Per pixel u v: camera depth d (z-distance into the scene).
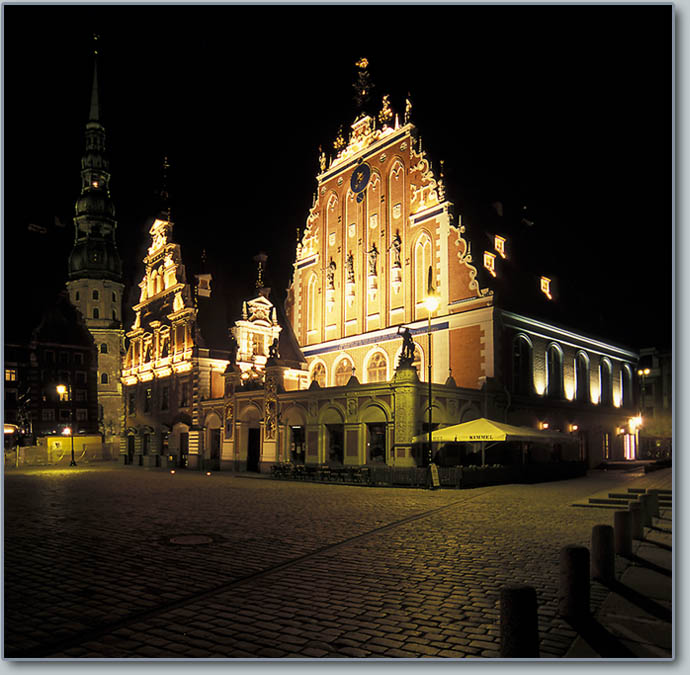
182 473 43.78
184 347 53.56
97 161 99.81
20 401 80.75
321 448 37.22
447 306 40.41
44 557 11.90
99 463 67.81
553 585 9.55
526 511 18.80
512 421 38.59
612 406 52.41
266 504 21.05
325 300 50.91
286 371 50.22
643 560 11.42
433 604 8.53
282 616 7.99
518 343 40.41
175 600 8.81
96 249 96.88
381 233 46.44
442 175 42.47
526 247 49.97
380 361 45.12
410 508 19.70
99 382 93.56
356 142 50.09
